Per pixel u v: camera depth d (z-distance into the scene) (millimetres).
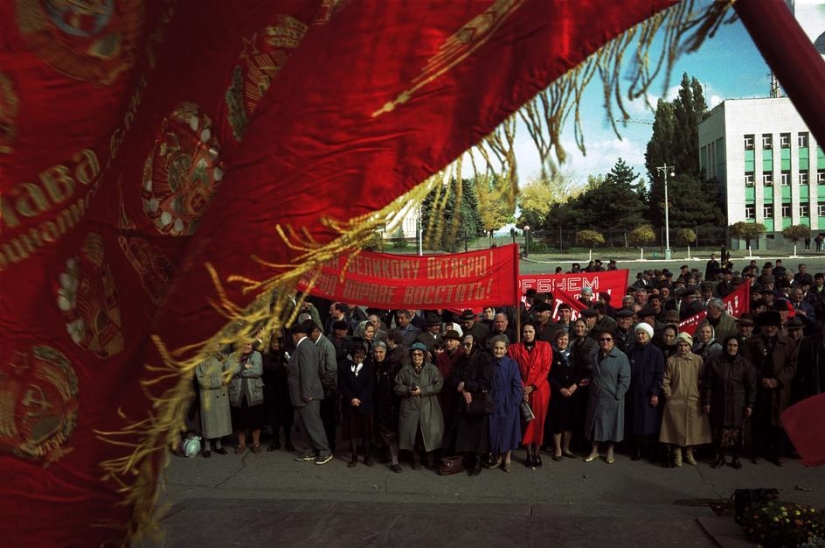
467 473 8008
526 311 12078
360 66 1449
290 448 9164
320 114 1468
